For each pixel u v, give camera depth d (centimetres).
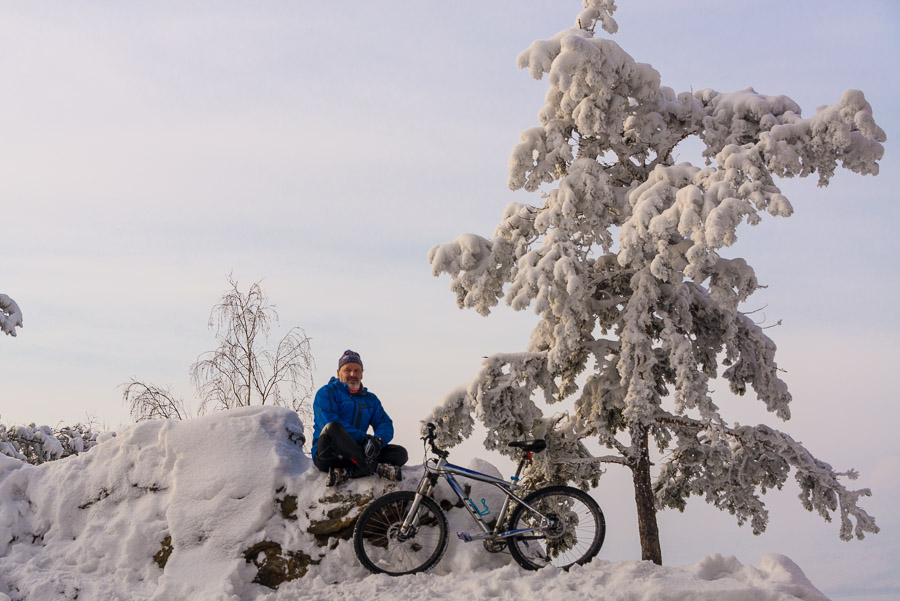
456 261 961
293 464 738
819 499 938
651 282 924
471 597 596
